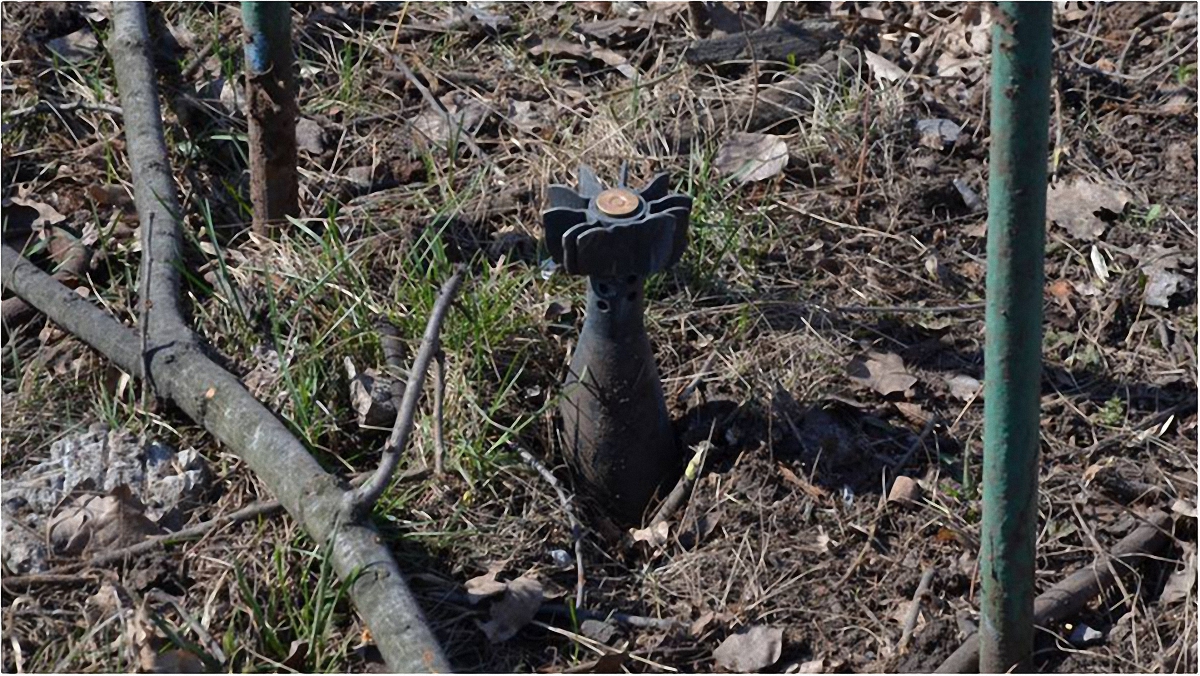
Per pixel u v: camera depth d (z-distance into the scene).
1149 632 3.15
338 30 4.91
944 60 4.90
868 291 4.03
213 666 2.95
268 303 3.81
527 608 3.15
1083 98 4.70
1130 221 4.27
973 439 3.59
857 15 5.02
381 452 3.50
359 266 3.90
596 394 3.31
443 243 4.08
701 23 4.91
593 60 4.86
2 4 4.75
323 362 3.66
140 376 3.59
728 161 4.40
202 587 3.13
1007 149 2.39
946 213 4.34
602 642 3.14
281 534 3.24
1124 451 3.58
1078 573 3.23
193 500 3.34
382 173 4.38
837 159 4.45
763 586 3.26
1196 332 3.91
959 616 3.17
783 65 4.83
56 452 3.42
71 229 4.09
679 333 3.82
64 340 3.75
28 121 4.39
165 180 4.05
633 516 3.47
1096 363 3.81
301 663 3.00
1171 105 4.68
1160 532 3.33
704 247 4.06
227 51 4.75
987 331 2.56
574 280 3.95
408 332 3.73
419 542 3.27
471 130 4.53
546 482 3.45
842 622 3.19
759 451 3.49
